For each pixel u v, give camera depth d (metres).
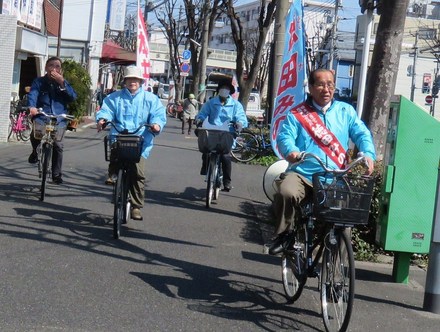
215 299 5.72
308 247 5.39
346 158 5.47
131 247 7.26
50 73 9.26
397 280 6.70
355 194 4.81
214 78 39.34
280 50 15.22
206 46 38.22
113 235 7.60
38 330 4.67
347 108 5.54
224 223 9.05
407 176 6.36
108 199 10.06
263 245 7.92
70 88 9.45
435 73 48.72
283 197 5.29
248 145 18.52
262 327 5.13
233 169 16.36
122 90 8.05
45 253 6.70
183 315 5.24
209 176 10.10
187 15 39.31
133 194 8.27
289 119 5.49
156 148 19.89
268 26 21.81
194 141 24.88
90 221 8.44
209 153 10.25
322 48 51.16
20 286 5.59
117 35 53.09
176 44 51.47
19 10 20.16
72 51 35.31
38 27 23.14
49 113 9.42
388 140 6.59
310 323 5.31
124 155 7.39
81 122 26.95
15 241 7.06
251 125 24.03
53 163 9.67
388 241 6.45
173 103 50.94
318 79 5.43
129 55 37.22
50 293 5.48
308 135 5.45
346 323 4.76
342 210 4.81
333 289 5.06
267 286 6.24
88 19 35.12
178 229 8.42
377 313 5.71
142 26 13.23
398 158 6.35
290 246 5.61
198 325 5.05
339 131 5.46
